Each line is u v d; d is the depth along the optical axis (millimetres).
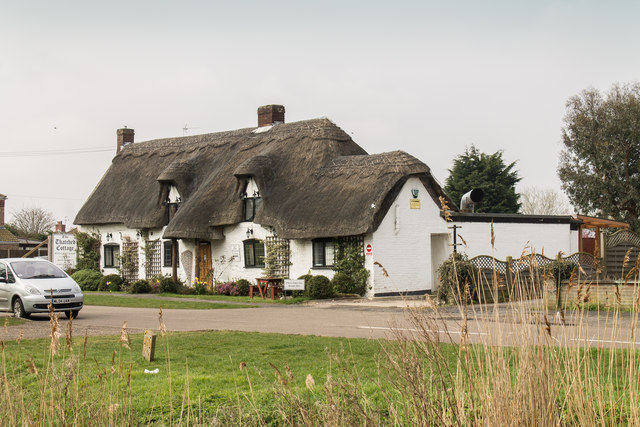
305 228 28750
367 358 10484
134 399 8039
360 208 27406
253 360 10914
